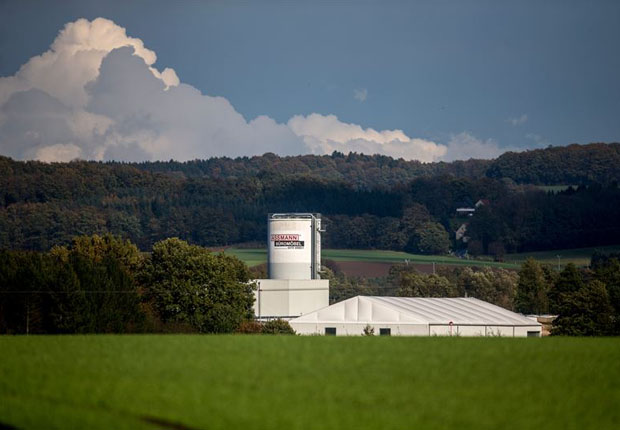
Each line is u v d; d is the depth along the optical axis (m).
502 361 88.44
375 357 89.94
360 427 62.28
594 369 84.25
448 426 63.47
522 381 78.31
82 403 67.62
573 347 100.88
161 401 68.06
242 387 73.44
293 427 61.81
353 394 72.00
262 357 88.12
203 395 70.12
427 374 80.81
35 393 70.44
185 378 76.31
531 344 104.31
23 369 79.62
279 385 74.56
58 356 87.44
